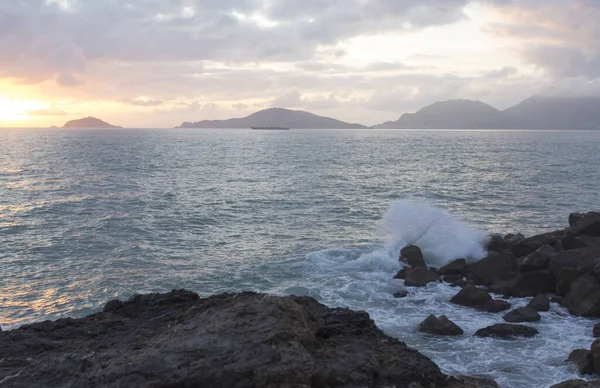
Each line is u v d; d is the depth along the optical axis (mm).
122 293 21625
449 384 8938
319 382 7504
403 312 18859
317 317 9828
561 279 19828
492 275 21609
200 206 42281
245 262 25875
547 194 51406
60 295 21375
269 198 46844
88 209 40062
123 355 8328
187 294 12422
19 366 8914
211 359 7555
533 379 13445
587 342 15852
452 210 42250
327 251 27125
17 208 40219
